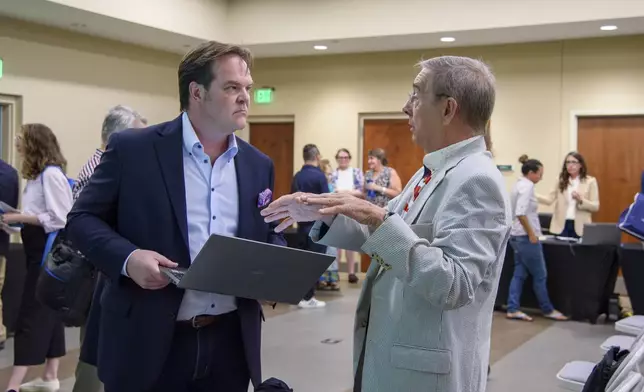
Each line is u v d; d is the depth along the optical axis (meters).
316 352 4.84
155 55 8.19
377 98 8.70
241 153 1.89
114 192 1.75
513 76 8.06
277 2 7.72
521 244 6.10
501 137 8.15
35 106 6.85
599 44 7.67
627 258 5.87
